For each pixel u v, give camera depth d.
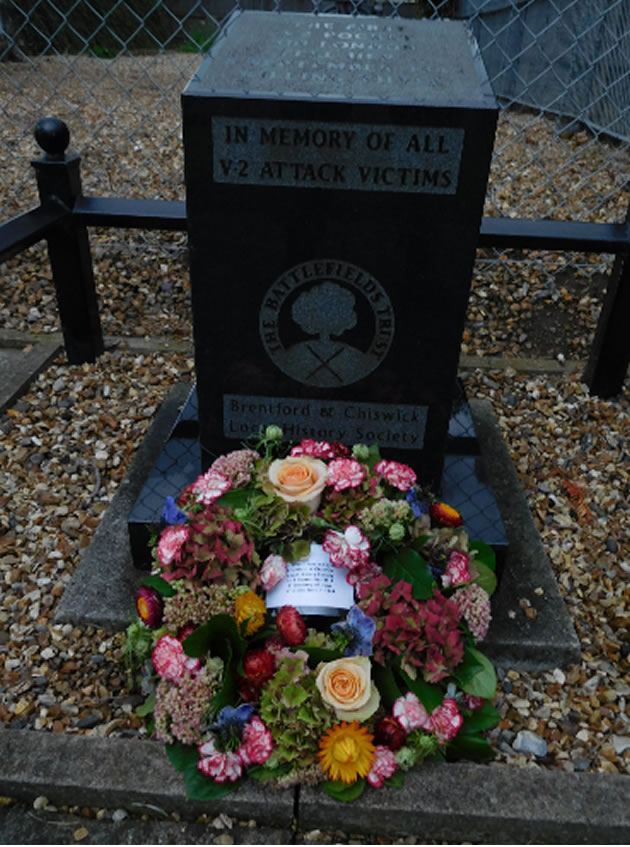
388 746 1.63
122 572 2.17
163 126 5.35
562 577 2.26
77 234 2.91
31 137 5.08
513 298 3.60
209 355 2.11
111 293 3.67
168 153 4.93
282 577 1.81
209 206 1.88
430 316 2.01
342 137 1.77
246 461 2.03
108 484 2.58
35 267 3.78
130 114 5.57
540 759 1.80
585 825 1.58
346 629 1.70
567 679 2.00
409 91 1.80
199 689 1.66
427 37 2.31
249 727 1.60
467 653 1.75
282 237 1.91
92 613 2.05
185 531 1.79
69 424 2.87
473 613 1.81
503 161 4.95
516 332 3.45
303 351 2.09
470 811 1.58
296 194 1.85
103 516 2.36
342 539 1.81
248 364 2.12
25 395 3.04
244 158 1.81
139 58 7.08
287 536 1.88
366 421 2.20
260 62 1.97
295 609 1.73
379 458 2.11
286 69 1.92
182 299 3.65
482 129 1.75
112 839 1.60
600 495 2.60
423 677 1.69
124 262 3.83
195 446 2.37
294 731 1.60
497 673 2.01
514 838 1.62
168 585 1.82
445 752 1.73
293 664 1.65
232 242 1.92
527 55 6.30
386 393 2.15
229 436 2.25
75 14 6.94
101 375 3.17
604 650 2.06
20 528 2.38
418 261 1.93
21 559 2.26
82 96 5.95
